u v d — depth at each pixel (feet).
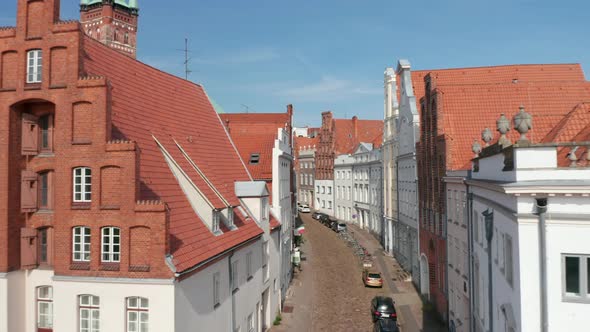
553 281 36.37
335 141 271.69
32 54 58.18
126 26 295.89
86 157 53.98
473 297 71.51
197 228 63.46
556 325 36.22
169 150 70.69
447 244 92.32
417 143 120.78
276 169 111.75
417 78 136.36
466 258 77.15
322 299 116.88
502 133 49.60
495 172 49.90
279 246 106.63
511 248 42.73
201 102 97.60
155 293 51.19
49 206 59.21
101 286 52.54
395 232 161.99
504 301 45.73
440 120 96.12
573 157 38.83
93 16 290.97
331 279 136.77
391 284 130.82
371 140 277.03
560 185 35.60
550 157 37.42
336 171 264.72
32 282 58.70
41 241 59.31
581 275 35.83
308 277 139.44
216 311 63.72
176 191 65.36
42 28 56.49
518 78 124.26
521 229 37.35
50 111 59.57
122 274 51.85
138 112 69.46
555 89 98.99
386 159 172.55
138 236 52.47
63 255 53.98
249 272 81.25
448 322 92.94
